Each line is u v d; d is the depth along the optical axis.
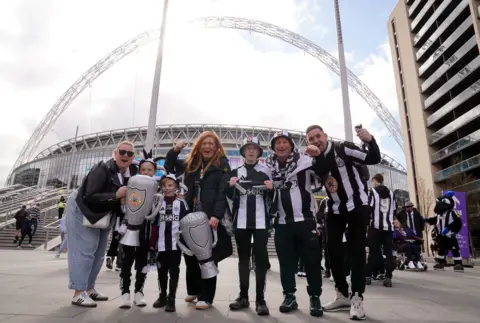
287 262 3.55
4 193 31.73
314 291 3.30
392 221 5.95
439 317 3.14
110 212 3.58
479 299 4.26
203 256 3.40
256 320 2.96
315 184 3.71
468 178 30.16
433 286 5.72
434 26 35.72
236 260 12.94
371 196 6.02
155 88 13.73
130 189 3.43
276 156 3.89
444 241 9.38
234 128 68.00
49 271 6.49
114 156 3.78
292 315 3.21
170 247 3.47
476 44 29.47
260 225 3.53
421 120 36.38
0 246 14.99
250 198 3.62
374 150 3.32
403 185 74.69
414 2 38.41
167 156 4.10
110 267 7.46
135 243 3.41
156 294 4.34
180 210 3.68
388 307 3.66
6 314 2.85
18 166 77.88
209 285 3.57
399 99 40.81
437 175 33.62
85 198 3.47
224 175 3.75
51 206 21.83
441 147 35.31
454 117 33.78
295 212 3.54
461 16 32.56
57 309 3.15
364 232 3.35
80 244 3.49
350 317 3.08
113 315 3.01
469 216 29.11
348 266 4.99
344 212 3.48
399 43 40.97
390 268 5.76
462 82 31.91
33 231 15.84
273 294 4.57
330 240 3.65
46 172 68.88
